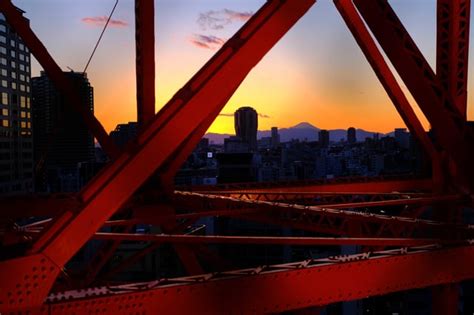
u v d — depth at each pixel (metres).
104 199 5.62
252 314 6.66
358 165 187.00
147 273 68.00
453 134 8.27
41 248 5.48
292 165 197.38
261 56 5.93
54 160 199.25
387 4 7.92
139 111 13.52
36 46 12.45
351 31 13.59
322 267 7.01
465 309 65.50
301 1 6.00
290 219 11.30
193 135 14.28
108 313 6.05
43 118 197.00
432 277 7.75
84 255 63.03
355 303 74.50
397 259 7.49
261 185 16.64
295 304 6.86
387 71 13.95
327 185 16.80
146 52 13.30
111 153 13.31
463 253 8.00
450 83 12.07
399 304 75.75
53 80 12.88
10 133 131.38
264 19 5.91
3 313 5.38
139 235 9.43
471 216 58.44
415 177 16.41
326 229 10.79
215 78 5.73
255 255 90.81
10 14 12.08
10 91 132.25
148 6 13.16
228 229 94.94
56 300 5.80
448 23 12.18
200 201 13.71
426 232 9.81
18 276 5.39
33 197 13.67
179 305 6.35
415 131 14.82
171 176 14.49
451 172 14.44
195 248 12.45
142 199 14.25
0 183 125.19
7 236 9.24
